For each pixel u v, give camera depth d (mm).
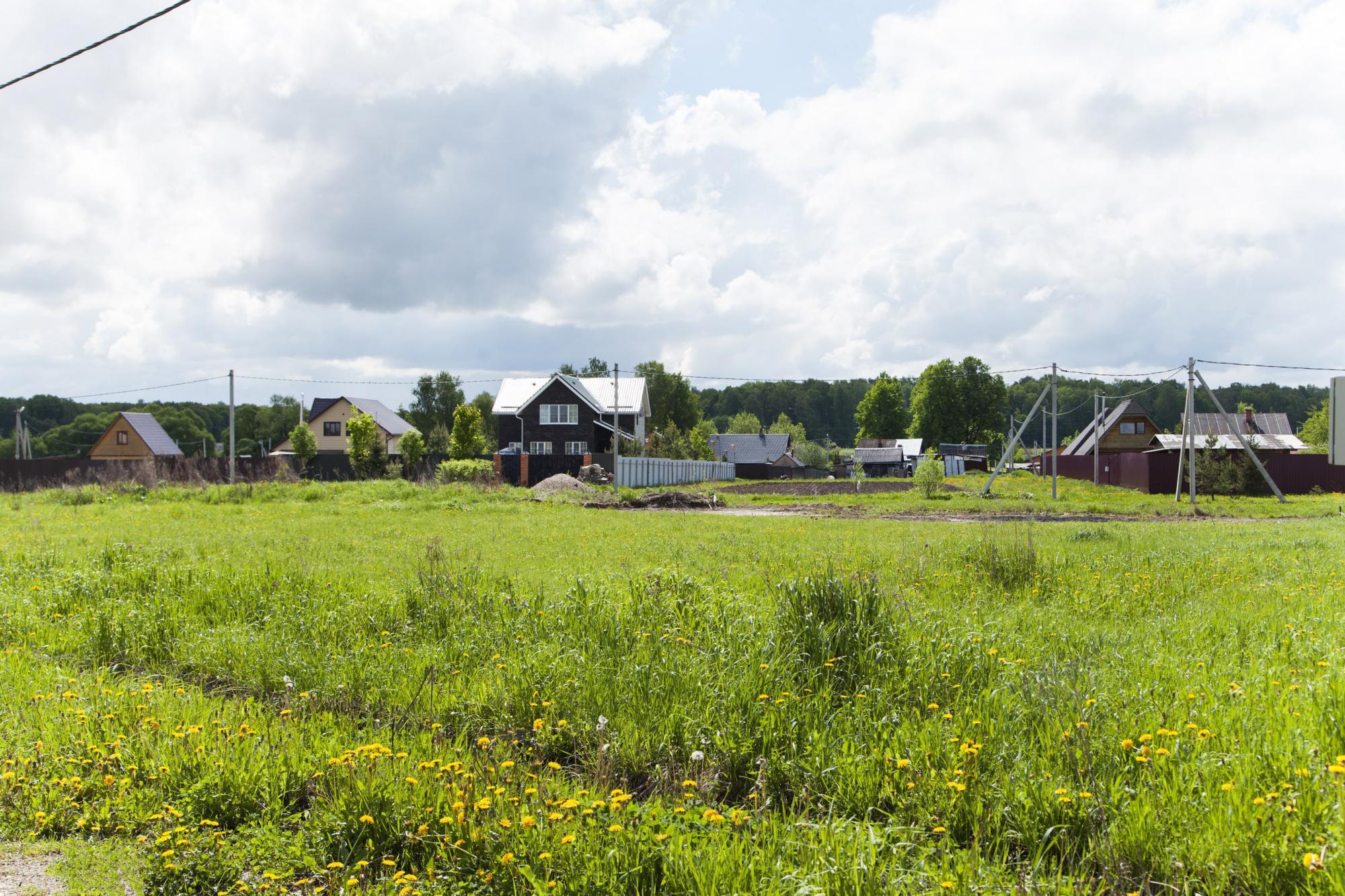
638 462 45344
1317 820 3145
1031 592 9281
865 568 10766
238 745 4359
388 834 3510
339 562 12094
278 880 3262
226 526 18828
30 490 36500
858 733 4426
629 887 3014
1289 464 39656
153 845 3385
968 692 5062
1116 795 3541
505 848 3252
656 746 4520
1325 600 8383
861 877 2930
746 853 3170
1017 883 3018
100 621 7203
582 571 11102
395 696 5484
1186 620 7406
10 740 4602
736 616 6742
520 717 5012
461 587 8125
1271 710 4473
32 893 3168
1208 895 2850
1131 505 30984
